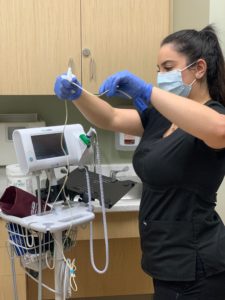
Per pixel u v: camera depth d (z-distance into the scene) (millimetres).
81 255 2605
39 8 2086
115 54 2180
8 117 2432
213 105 1318
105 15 2141
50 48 2123
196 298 1328
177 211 1328
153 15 2178
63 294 1460
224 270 1340
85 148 1505
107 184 1775
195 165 1288
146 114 1568
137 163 1454
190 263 1314
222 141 1146
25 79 2129
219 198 2314
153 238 1384
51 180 1556
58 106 2531
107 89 1213
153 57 2209
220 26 2133
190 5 2254
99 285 2664
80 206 1533
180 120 1136
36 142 1428
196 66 1349
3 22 2070
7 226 1485
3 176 2445
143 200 1443
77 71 2162
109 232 2090
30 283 2551
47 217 1409
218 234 1371
